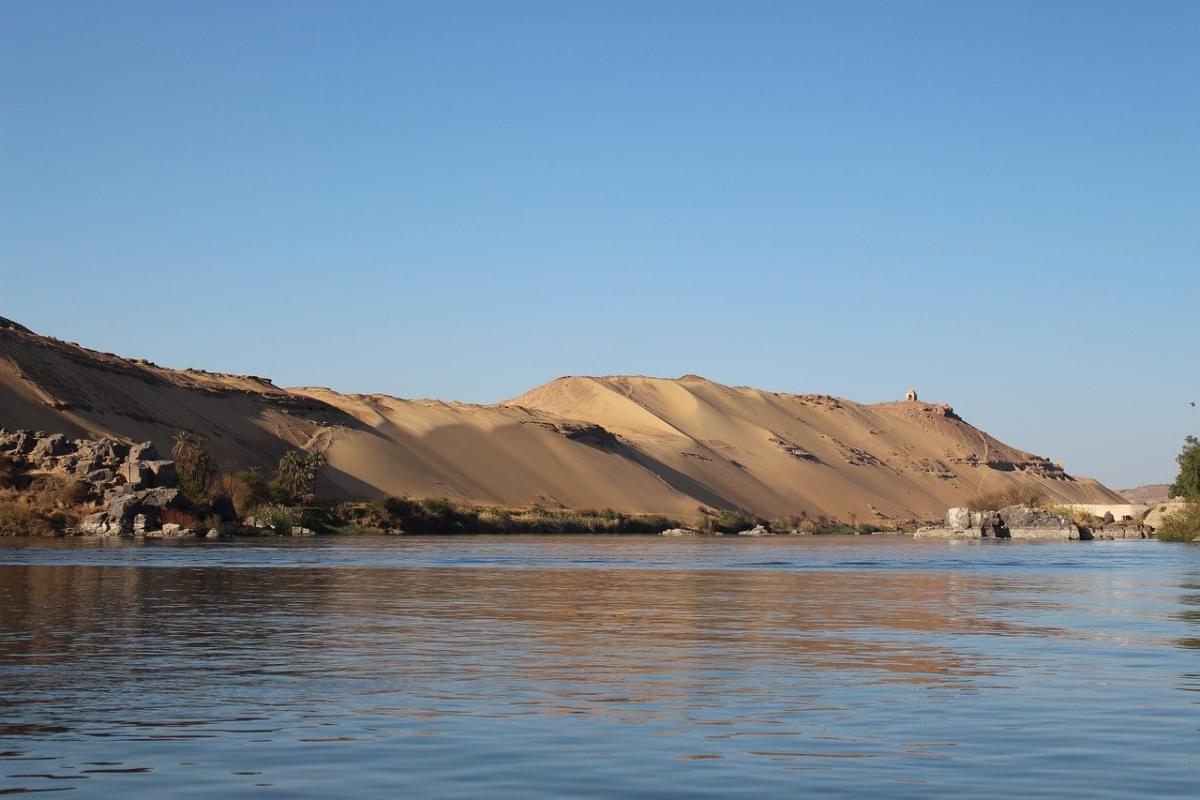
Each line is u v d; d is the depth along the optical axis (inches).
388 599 1515.7
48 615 1237.7
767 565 2701.8
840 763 558.6
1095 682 810.8
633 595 1632.6
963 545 4781.0
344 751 579.8
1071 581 2079.2
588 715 676.7
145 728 633.6
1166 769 550.6
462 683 793.6
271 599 1486.2
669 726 645.3
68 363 6825.8
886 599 1593.3
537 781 522.3
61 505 4311.0
